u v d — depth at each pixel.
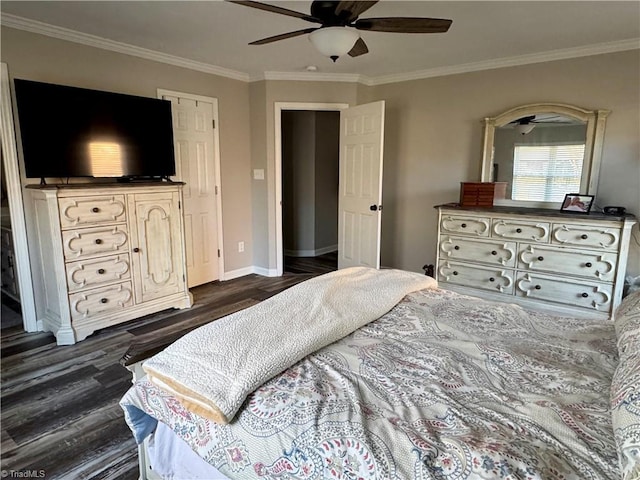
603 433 0.98
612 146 3.50
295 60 3.94
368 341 1.51
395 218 4.79
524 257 3.49
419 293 2.05
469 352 1.42
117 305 3.22
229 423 1.09
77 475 1.74
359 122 4.29
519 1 2.54
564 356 1.39
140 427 1.34
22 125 2.79
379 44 3.42
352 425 1.00
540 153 3.80
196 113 4.12
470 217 3.71
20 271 3.09
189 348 1.33
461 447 0.91
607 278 3.17
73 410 2.19
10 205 2.99
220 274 4.62
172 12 2.73
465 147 4.21
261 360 1.25
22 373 2.56
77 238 2.93
